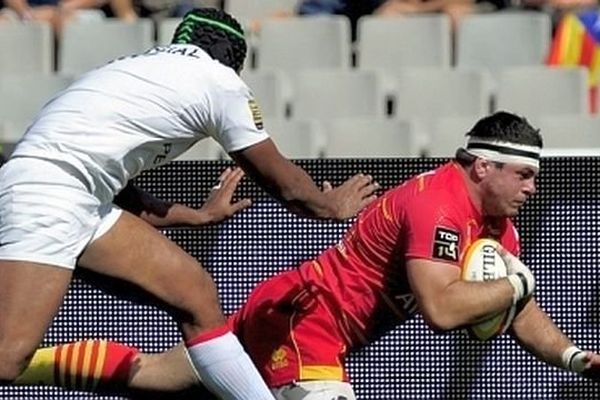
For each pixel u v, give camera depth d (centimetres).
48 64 4097
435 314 1861
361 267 1931
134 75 1822
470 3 4244
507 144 1900
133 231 1848
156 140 1820
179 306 1859
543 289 2206
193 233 2225
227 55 1888
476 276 1898
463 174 1925
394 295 1934
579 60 3944
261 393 1875
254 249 2222
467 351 2205
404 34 4016
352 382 2212
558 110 3781
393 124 3553
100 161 1798
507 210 1916
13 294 1778
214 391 1895
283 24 4038
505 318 1948
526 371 2200
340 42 4016
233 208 2020
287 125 3547
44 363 2019
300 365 1936
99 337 2227
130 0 4384
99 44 4050
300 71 3866
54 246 1781
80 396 2216
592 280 2200
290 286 1961
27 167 1794
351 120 3612
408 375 2208
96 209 1819
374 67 4022
